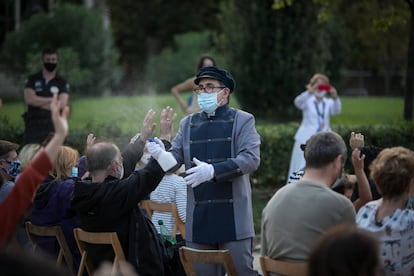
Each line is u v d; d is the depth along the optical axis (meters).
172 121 7.20
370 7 25.98
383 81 52.91
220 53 26.73
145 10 55.25
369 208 5.70
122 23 55.25
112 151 6.65
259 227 12.00
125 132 13.59
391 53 44.22
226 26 23.77
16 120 16.23
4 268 3.31
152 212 8.61
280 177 14.67
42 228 7.53
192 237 6.90
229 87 7.01
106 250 6.77
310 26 22.52
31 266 3.33
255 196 14.27
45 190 7.57
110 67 34.78
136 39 55.62
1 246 4.84
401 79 49.59
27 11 36.50
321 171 5.75
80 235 6.82
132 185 6.45
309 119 13.41
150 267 6.64
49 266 3.36
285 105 22.73
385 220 5.53
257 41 22.69
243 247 6.80
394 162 5.55
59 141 5.06
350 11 38.53
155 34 55.62
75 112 22.78
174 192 8.23
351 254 4.00
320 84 13.42
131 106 21.44
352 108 27.92
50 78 12.91
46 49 12.86
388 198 5.60
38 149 8.05
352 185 7.48
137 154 7.29
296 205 5.63
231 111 6.98
